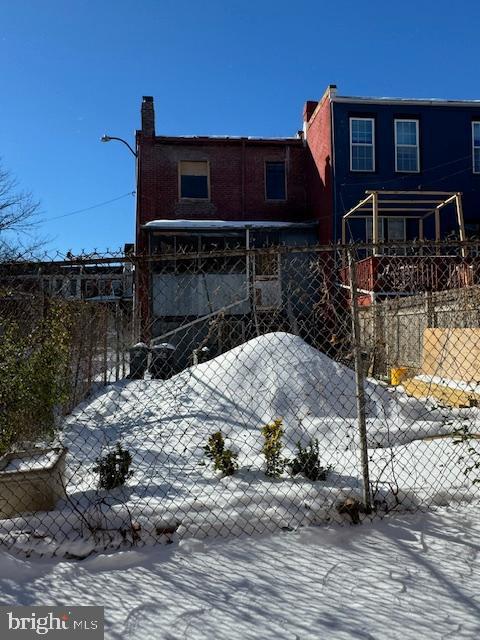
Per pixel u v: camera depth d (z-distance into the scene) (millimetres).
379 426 6469
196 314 16781
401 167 19078
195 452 5508
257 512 3662
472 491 4055
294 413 7059
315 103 21625
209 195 21125
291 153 21703
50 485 3727
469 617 2738
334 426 6363
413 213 18906
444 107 19281
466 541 3486
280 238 19766
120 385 10633
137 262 4102
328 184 18953
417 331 12297
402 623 2697
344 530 3609
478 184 19219
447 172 19125
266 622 2717
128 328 12578
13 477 3654
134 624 2705
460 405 7711
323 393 7258
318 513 3707
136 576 3129
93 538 3426
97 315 10438
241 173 21328
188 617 2758
